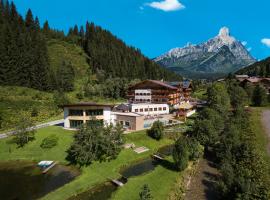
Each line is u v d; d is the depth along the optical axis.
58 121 87.19
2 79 118.75
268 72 196.38
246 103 113.44
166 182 44.53
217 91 98.12
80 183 44.78
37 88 127.75
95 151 53.59
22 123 63.78
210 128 62.50
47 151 60.09
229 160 48.31
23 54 129.38
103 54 191.25
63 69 152.88
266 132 67.88
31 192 42.62
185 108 98.94
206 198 39.22
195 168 51.16
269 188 34.22
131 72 194.75
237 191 34.91
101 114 75.12
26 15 183.12
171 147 66.94
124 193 40.78
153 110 96.00
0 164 55.09
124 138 59.25
